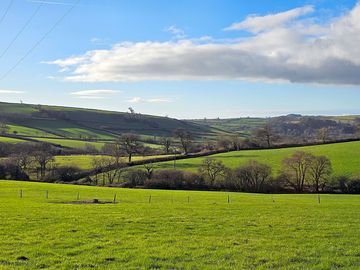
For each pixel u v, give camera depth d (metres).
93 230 28.75
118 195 76.69
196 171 112.12
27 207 45.53
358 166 106.81
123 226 30.83
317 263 20.41
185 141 144.25
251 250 23.00
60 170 121.81
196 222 33.53
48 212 39.75
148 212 40.97
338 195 90.31
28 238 25.56
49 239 25.39
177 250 22.59
